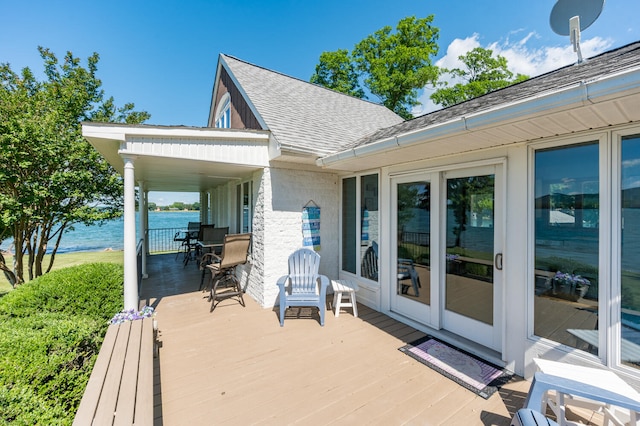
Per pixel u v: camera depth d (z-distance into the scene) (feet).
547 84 8.09
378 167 14.37
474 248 10.52
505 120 6.49
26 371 6.29
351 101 26.66
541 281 8.39
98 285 11.92
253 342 11.04
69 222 24.80
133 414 4.84
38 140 18.99
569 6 10.43
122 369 6.41
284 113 17.22
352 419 6.96
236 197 21.21
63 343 7.46
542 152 8.37
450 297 11.39
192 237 32.09
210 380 8.57
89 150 21.45
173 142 12.86
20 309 9.71
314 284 13.73
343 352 10.26
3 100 20.39
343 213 17.42
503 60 52.80
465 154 10.33
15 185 19.43
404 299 13.19
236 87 22.03
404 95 54.13
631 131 6.64
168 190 37.45
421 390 8.10
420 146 9.36
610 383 5.96
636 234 6.71
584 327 7.51
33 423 5.14
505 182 9.09
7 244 24.12
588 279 7.47
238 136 14.16
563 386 5.42
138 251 19.86
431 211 11.84
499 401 7.62
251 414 7.13
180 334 11.75
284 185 15.62
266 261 15.05
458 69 57.21
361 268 15.90
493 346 9.87
